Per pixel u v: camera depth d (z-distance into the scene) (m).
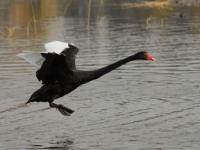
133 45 25.97
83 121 15.34
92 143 13.64
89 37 28.36
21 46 26.17
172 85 18.84
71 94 18.02
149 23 33.34
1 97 17.73
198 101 16.89
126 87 18.75
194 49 24.86
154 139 13.78
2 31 31.08
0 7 41.94
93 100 17.30
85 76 13.35
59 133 14.42
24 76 20.47
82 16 36.84
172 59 22.84
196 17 35.69
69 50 13.37
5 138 14.09
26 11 39.50
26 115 15.99
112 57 23.22
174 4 43.16
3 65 22.27
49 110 16.45
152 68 21.44
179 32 29.69
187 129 14.45
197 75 20.14
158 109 16.19
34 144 13.64
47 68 12.88
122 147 13.30
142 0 45.75
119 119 15.39
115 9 40.66
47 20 35.06
